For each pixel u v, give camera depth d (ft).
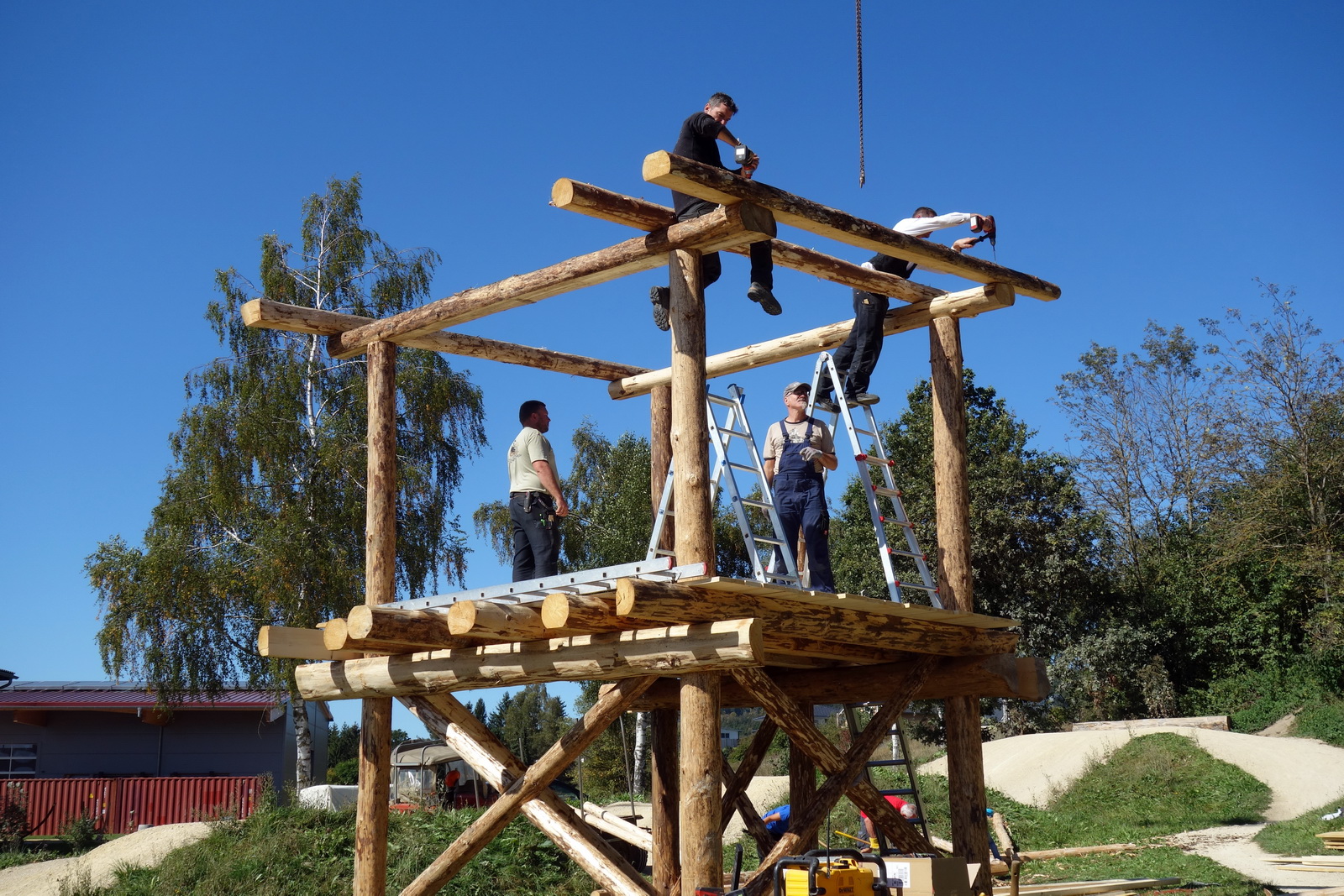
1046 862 52.75
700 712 21.16
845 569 109.29
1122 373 139.33
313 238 85.81
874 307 28.73
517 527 28.91
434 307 28.22
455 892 42.83
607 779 108.06
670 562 20.58
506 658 24.25
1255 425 105.91
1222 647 104.06
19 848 70.38
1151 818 65.10
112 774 95.50
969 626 27.89
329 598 75.87
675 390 22.07
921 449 106.32
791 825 23.99
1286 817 61.46
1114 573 114.21
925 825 28.84
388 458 29.40
